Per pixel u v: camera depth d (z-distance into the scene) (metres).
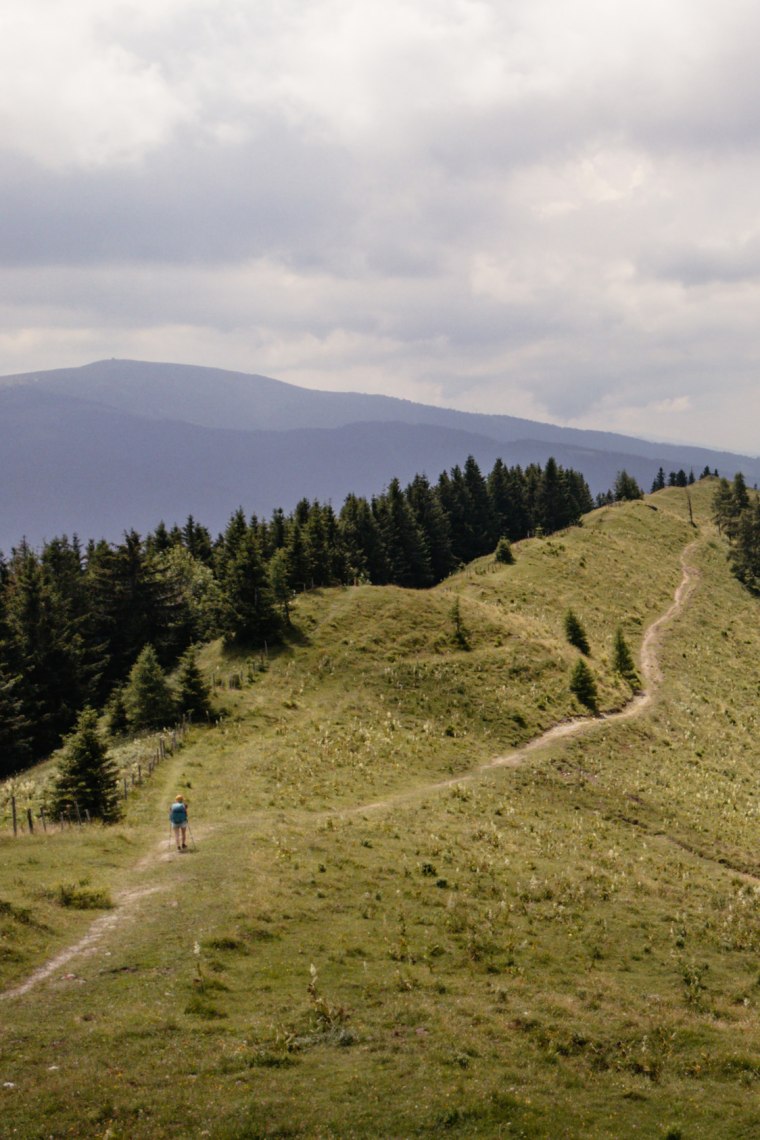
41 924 21.42
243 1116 13.61
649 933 27.17
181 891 25.33
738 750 65.12
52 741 72.88
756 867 40.53
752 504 149.75
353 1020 17.64
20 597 81.44
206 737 53.41
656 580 119.69
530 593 99.25
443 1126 14.05
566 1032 18.44
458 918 25.50
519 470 180.25
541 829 39.62
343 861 30.20
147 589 87.31
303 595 83.12
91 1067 14.67
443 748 53.75
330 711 58.56
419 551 132.75
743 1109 15.92
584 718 63.62
